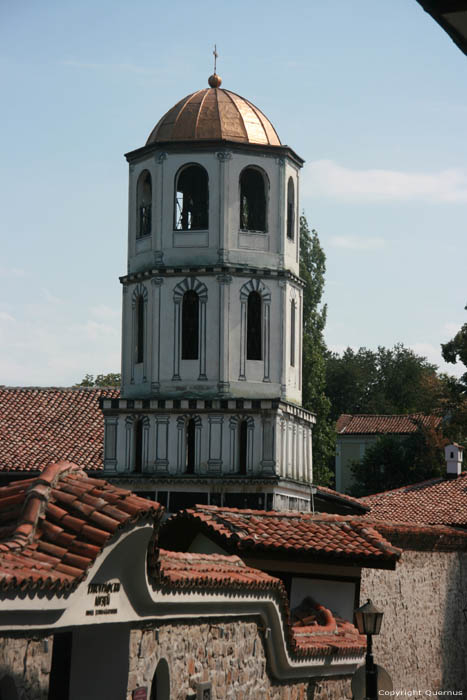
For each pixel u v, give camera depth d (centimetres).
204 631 2041
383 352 16525
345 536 3105
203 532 2958
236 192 6450
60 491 1633
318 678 2611
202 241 6444
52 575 1455
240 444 6331
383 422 13025
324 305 9638
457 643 4866
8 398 7325
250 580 2142
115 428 6469
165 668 1881
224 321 6400
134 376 6619
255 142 6500
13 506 1592
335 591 3088
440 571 4681
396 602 4141
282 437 6388
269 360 6475
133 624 1755
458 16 1287
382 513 5919
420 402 15225
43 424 7038
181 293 6444
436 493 6097
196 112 6544
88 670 1753
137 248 6650
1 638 1416
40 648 1506
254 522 3075
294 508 6500
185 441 6362
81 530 1570
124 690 1728
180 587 1855
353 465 11756
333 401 15562
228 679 2134
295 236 6738
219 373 6388
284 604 2328
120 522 1588
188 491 6328
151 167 6544
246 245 6481
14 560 1462
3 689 1433
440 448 11425
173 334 6444
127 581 1706
